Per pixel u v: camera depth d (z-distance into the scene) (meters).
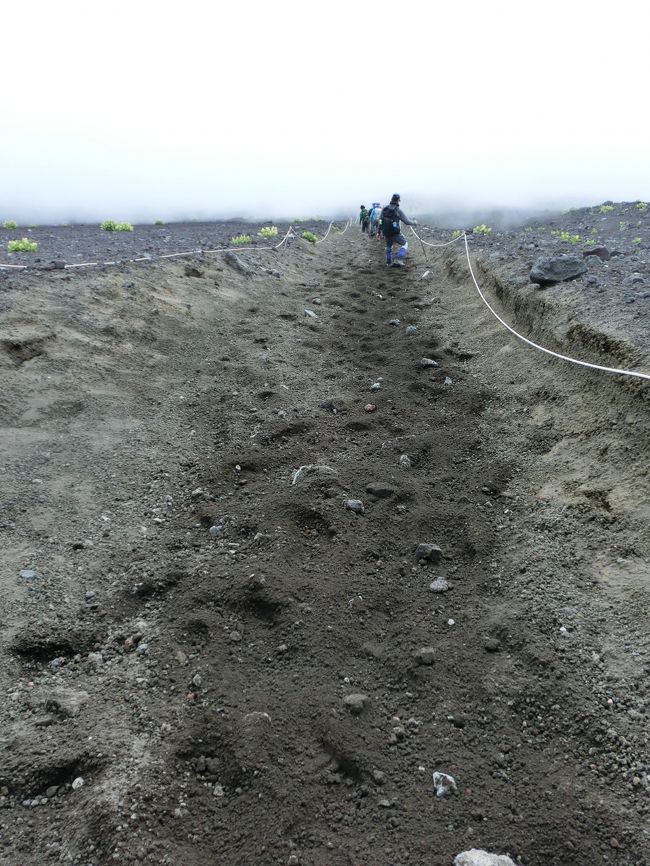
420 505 4.42
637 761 2.53
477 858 2.08
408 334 8.51
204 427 5.68
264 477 4.82
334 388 6.71
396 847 2.19
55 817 2.29
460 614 3.42
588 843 2.21
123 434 5.30
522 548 3.90
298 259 14.63
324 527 4.10
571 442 4.79
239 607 3.40
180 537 4.09
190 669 2.99
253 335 8.09
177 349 7.25
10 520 4.02
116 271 8.69
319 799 2.37
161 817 2.27
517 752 2.60
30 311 6.53
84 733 2.62
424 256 15.80
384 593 3.55
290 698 2.81
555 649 3.11
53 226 25.84
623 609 3.28
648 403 4.30
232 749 2.53
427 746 2.62
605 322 5.57
